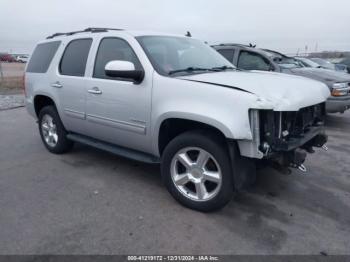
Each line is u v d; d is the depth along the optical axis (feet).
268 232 9.55
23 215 10.50
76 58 14.55
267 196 11.91
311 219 10.32
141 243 8.99
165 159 11.08
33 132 22.13
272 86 10.02
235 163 9.60
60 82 14.98
